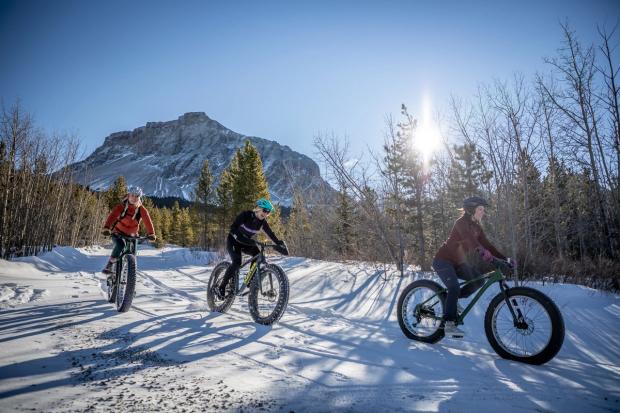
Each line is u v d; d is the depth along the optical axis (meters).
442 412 2.17
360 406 2.21
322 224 16.72
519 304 3.67
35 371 2.50
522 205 9.48
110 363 2.77
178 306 5.64
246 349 3.40
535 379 2.91
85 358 2.87
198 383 2.44
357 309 6.16
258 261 5.02
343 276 9.20
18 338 3.36
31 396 2.06
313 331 4.37
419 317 4.21
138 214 5.78
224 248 17.83
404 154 11.87
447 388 2.62
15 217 13.26
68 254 17.00
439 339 4.08
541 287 7.47
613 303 6.21
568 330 4.82
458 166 11.13
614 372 3.18
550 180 11.99
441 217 12.15
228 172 39.25
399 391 2.51
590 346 4.19
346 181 11.73
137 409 1.97
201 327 4.24
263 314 4.89
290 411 2.08
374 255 12.50
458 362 3.35
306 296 7.36
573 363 3.47
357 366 3.06
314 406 2.17
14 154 13.36
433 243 12.49
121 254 5.45
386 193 12.11
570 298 6.55
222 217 38.53
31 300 5.67
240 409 2.05
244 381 2.53
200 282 9.07
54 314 4.56
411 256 12.92
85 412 1.89
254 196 32.53
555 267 9.12
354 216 12.96
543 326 3.53
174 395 2.20
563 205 12.60
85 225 29.16
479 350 3.92
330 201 16.47
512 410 2.26
